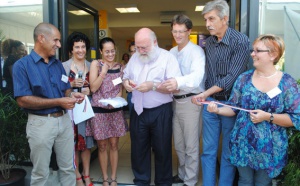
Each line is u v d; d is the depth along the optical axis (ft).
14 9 8.80
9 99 7.72
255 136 5.61
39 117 6.28
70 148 7.06
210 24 6.50
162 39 31.71
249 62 7.39
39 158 6.40
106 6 18.28
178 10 19.77
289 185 5.80
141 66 7.54
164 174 8.09
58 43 6.35
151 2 17.16
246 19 7.39
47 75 6.40
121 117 8.37
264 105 5.51
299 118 5.27
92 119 8.00
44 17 8.18
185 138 7.94
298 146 5.90
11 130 7.45
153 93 7.48
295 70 7.48
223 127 6.97
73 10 9.99
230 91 6.70
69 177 7.25
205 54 7.45
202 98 6.40
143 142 8.03
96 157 11.21
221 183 7.24
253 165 5.71
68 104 6.07
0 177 7.80
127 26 21.21
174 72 7.35
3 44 9.02
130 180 9.00
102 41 8.18
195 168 8.00
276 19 7.60
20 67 5.99
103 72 7.83
